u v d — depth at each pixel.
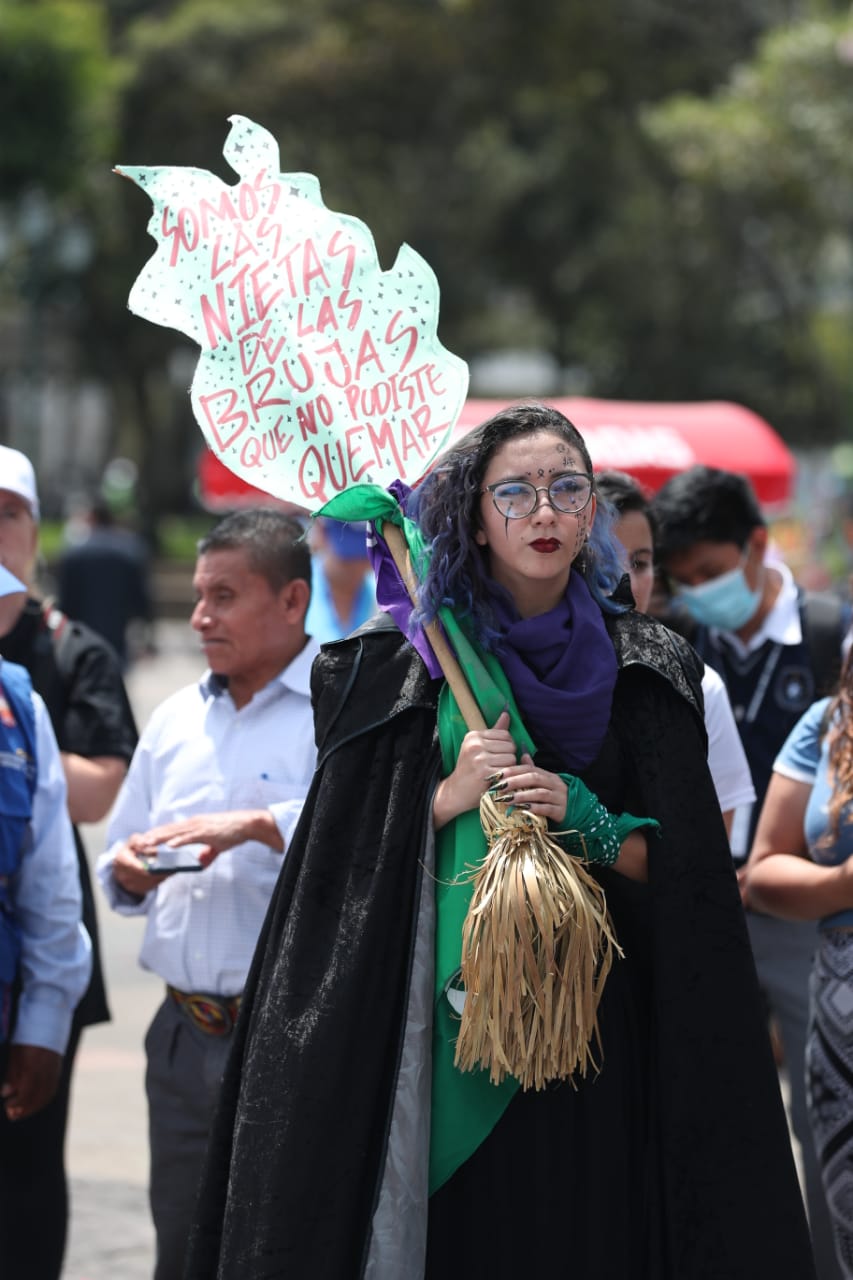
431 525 7.16
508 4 67.31
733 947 6.88
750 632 11.44
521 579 7.15
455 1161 6.91
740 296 80.06
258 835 9.04
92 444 150.62
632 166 79.06
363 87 79.25
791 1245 6.75
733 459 20.14
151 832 9.12
